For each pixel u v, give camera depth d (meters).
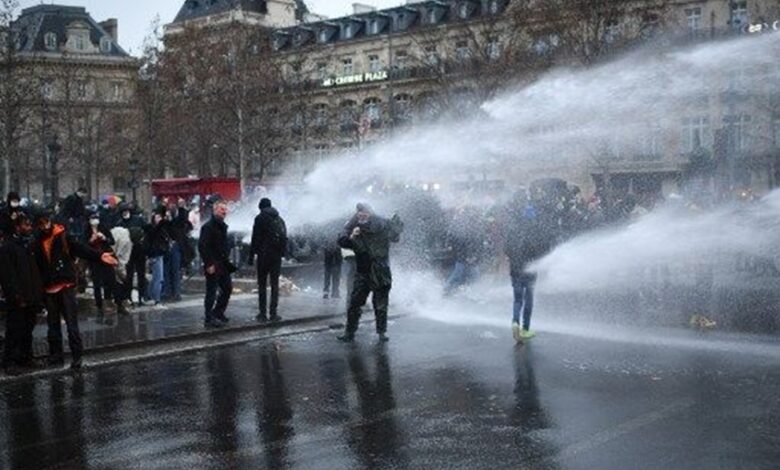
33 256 10.56
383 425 7.65
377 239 12.12
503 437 7.16
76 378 9.99
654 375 9.29
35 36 73.25
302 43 67.31
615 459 6.49
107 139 62.81
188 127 53.41
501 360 10.40
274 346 11.95
